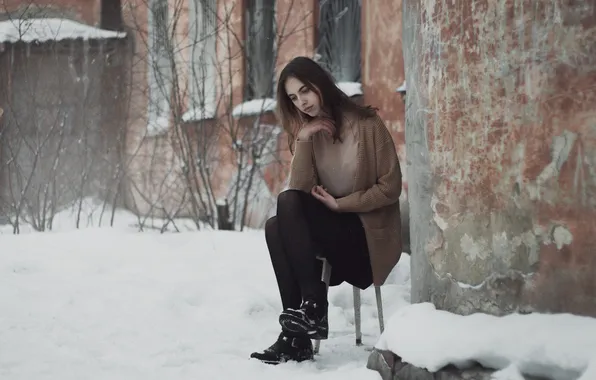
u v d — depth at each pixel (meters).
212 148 10.47
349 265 3.70
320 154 3.64
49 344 3.71
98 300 4.65
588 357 2.38
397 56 7.98
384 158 3.57
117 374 3.21
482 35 2.83
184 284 5.00
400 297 4.97
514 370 2.54
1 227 9.74
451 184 2.98
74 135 11.88
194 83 11.66
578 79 2.55
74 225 10.31
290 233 3.37
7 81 13.63
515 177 2.71
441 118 3.04
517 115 2.71
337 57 9.40
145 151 12.05
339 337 4.00
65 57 14.11
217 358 3.46
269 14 10.80
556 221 2.61
